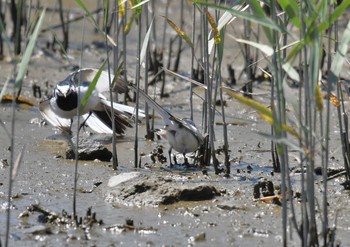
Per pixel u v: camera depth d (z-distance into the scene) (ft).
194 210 35.60
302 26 27.61
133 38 72.49
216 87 41.34
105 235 32.60
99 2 76.02
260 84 61.26
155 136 48.73
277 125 27.84
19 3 32.89
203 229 33.42
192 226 33.76
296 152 44.19
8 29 72.74
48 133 49.01
